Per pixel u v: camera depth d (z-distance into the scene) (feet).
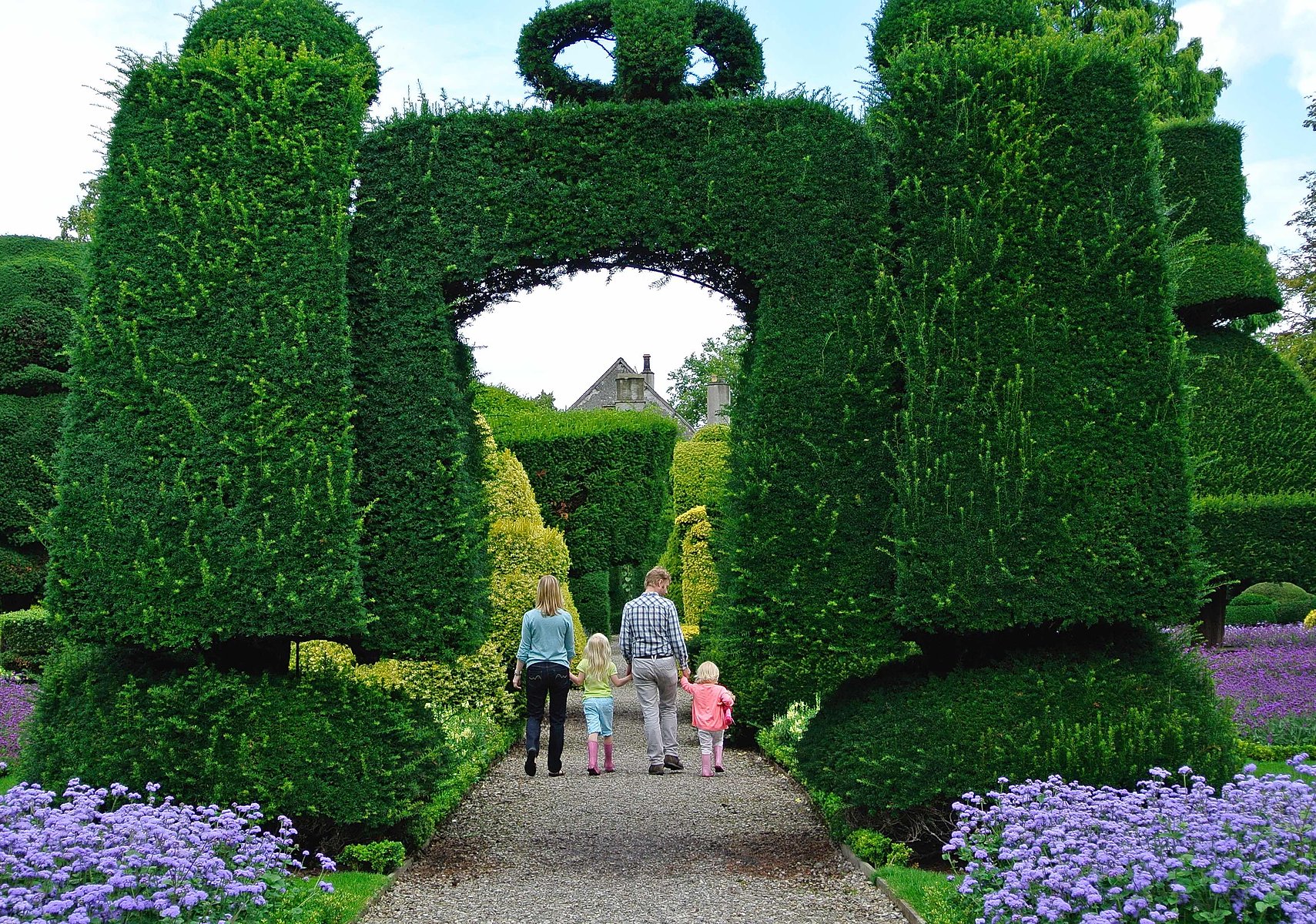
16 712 28.17
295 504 18.03
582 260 20.03
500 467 40.14
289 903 13.78
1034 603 17.97
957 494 18.30
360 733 18.13
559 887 17.54
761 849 20.03
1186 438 18.81
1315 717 27.86
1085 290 18.99
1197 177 41.57
